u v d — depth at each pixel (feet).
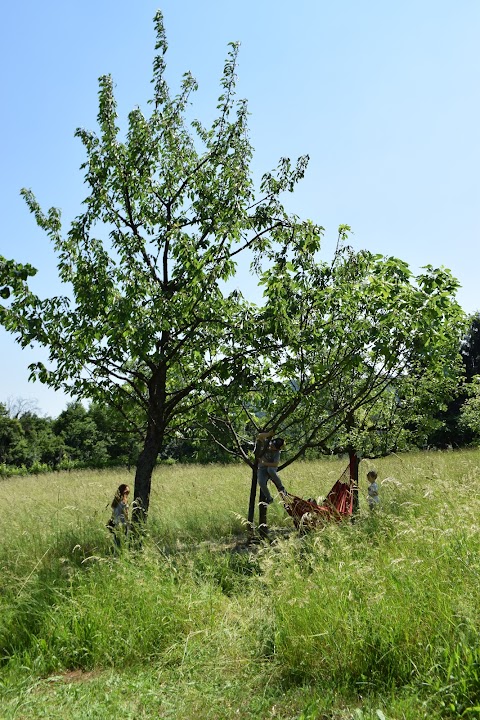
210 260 31.78
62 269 33.99
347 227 35.60
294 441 41.24
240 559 27.48
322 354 34.47
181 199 35.50
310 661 16.46
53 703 16.88
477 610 15.44
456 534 19.93
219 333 32.96
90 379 32.99
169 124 35.12
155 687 17.40
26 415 208.03
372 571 18.86
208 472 73.31
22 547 31.89
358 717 12.97
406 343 32.45
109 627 20.77
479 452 70.13
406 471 43.88
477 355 129.70
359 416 43.06
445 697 13.38
